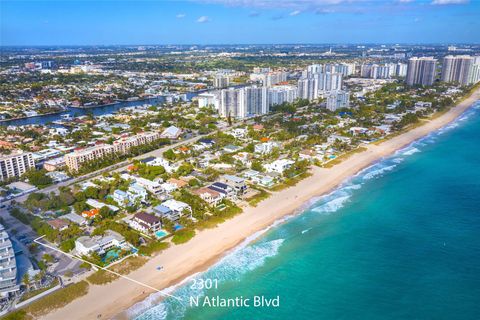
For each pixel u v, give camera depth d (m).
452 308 128.12
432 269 149.25
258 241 167.50
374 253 159.88
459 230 179.00
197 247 160.62
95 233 162.12
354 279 143.25
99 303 126.88
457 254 159.12
